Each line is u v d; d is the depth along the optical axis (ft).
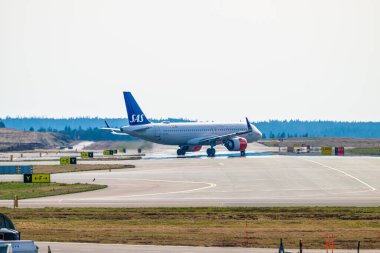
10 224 363.56
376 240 481.46
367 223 564.71
